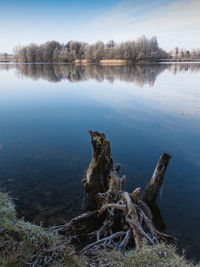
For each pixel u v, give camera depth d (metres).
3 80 40.38
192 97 22.95
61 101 22.12
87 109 18.66
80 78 43.91
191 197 6.52
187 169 8.23
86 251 3.65
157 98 22.95
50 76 48.72
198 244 4.64
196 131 12.59
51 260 2.17
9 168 7.98
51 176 7.46
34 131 12.62
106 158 6.22
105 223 5.04
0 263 1.84
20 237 2.27
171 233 5.04
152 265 2.64
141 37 137.00
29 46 156.38
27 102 21.59
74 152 9.63
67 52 144.50
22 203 5.85
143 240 3.67
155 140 11.27
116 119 15.44
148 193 6.24
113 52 135.88
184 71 61.38
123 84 34.50
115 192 5.82
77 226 5.12
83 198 6.29
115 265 2.75
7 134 12.02
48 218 5.32
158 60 148.00
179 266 2.63
